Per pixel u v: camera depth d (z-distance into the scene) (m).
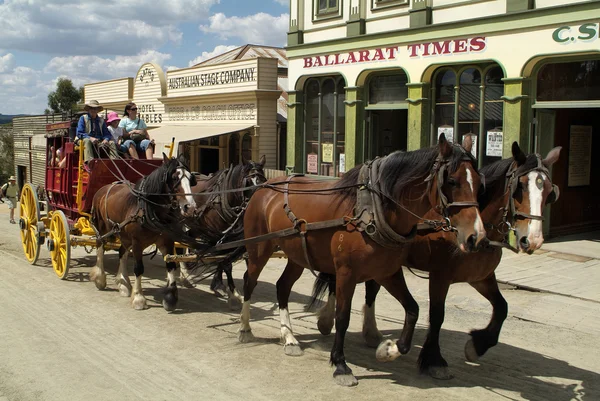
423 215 5.18
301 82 17.11
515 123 11.94
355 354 6.30
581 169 13.86
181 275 9.70
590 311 8.17
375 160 5.52
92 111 10.41
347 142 15.62
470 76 12.96
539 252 11.71
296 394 5.19
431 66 13.39
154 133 21.86
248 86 19.59
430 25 13.16
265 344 6.62
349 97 15.45
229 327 7.28
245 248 7.77
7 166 42.47
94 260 11.59
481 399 5.07
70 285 9.34
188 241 8.05
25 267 10.73
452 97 13.39
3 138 43.09
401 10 14.09
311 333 7.08
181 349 6.39
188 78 22.78
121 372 5.69
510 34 11.88
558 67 11.73
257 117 19.30
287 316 6.60
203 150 22.62
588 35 10.72
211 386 5.37
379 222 5.19
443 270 5.58
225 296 8.96
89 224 9.85
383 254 5.32
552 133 12.59
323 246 5.75
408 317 5.63
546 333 7.15
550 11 11.16
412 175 5.12
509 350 6.46
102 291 9.02
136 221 8.02
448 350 6.41
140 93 25.91
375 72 14.97
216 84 21.19
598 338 6.96
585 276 9.98
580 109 13.59
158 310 8.02
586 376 5.66
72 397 5.10
